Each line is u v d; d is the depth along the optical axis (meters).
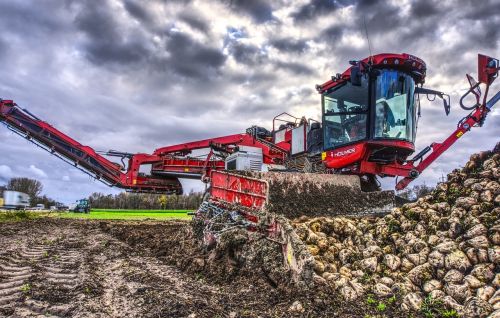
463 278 5.46
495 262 5.47
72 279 6.77
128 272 7.36
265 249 6.77
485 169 7.68
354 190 9.12
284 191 8.50
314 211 8.49
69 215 27.64
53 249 10.10
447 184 7.80
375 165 10.22
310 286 5.67
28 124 15.30
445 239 6.36
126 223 18.42
